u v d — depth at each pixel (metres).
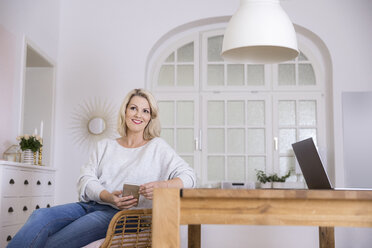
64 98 4.96
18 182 3.10
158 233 1.21
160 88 5.16
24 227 1.70
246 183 4.82
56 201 4.79
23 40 4.05
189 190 1.22
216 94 5.13
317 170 1.82
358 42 4.90
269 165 5.01
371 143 4.74
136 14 5.06
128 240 1.73
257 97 5.10
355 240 2.50
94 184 1.96
